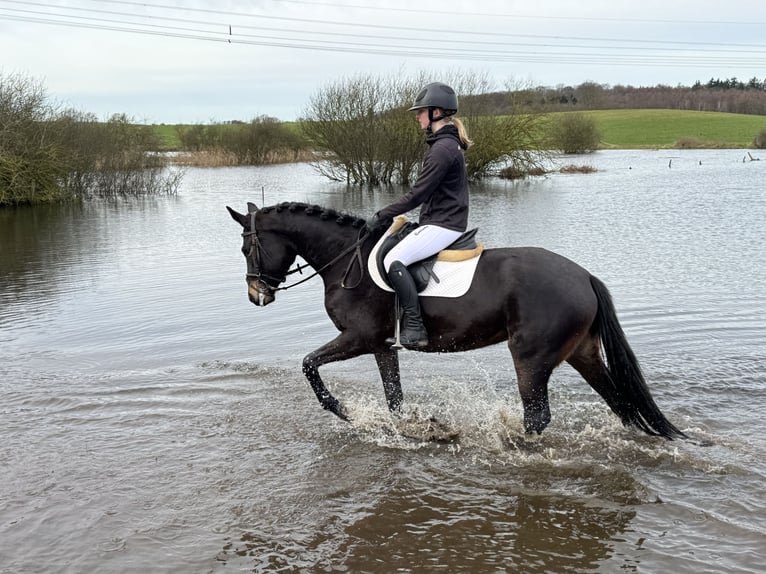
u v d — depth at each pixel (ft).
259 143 172.24
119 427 18.58
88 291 35.96
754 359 22.57
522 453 16.55
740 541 12.51
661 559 12.09
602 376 16.89
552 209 69.51
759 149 193.16
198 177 133.08
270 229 17.60
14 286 37.55
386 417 18.69
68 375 22.81
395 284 15.79
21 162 83.25
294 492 14.89
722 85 309.83
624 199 78.23
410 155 109.50
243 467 16.14
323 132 111.14
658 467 15.57
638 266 38.75
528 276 15.53
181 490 15.05
